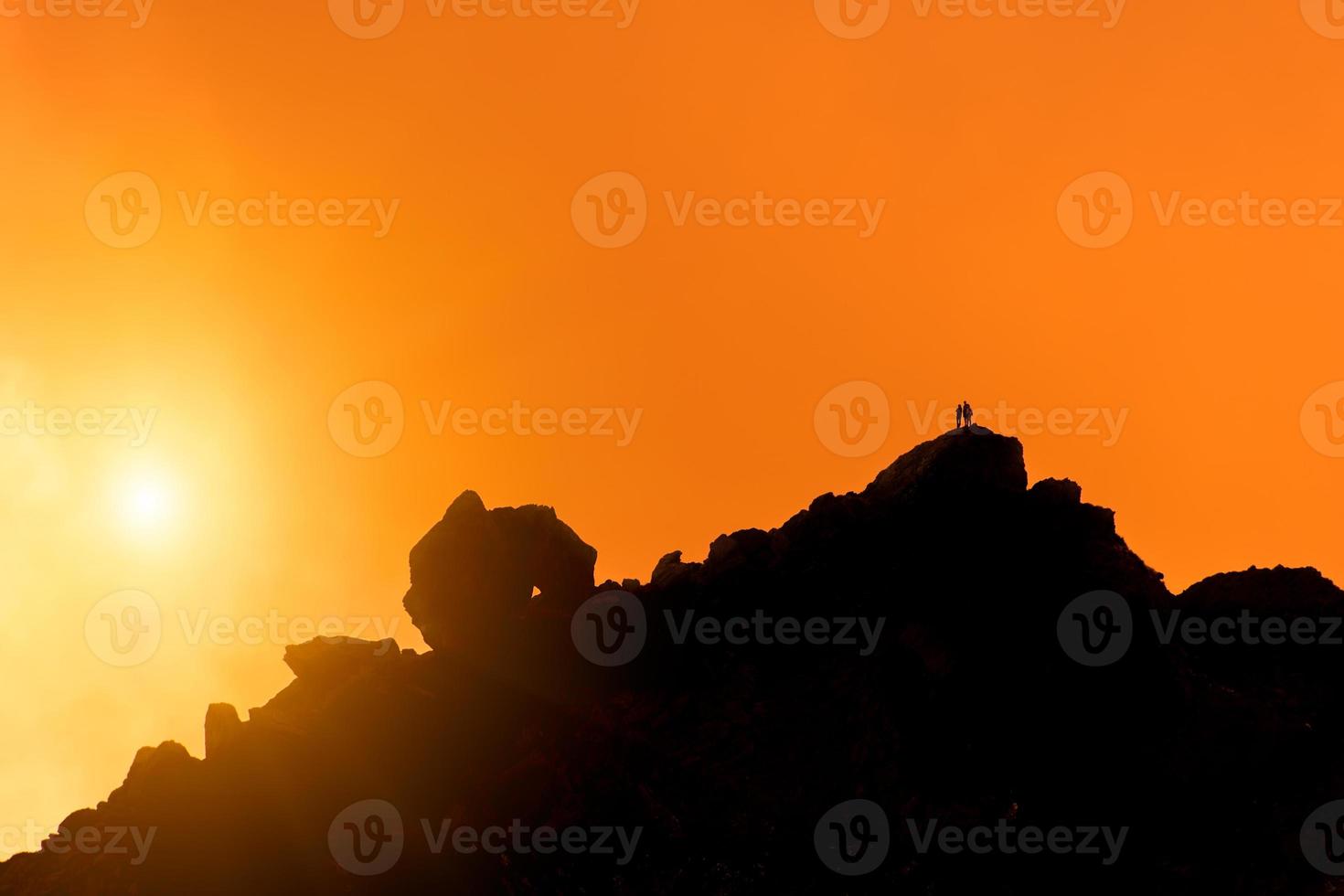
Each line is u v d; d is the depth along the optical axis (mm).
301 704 63438
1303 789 57250
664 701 61688
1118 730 58906
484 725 61125
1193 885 54156
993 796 57156
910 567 63812
